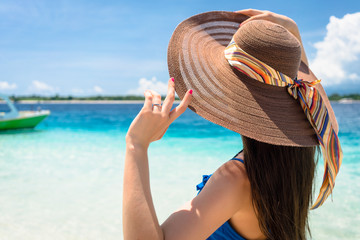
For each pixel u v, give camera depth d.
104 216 4.48
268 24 1.14
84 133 15.66
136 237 0.85
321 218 4.09
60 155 9.31
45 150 10.32
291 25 1.52
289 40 1.12
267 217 1.07
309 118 1.10
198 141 11.46
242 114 1.09
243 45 1.12
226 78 1.15
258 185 1.05
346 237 3.53
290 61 1.11
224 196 0.99
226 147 10.05
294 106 1.15
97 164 7.95
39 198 5.25
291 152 1.11
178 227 0.91
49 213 4.58
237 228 1.12
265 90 1.13
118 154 9.41
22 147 11.05
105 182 6.23
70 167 7.61
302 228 1.18
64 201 5.11
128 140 0.94
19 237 3.79
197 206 0.95
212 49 1.33
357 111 37.09
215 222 0.97
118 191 5.65
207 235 0.96
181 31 1.30
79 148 10.70
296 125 1.11
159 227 0.88
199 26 1.39
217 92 1.12
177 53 1.22
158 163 7.82
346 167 6.87
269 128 1.07
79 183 6.17
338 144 1.11
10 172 7.11
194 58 1.23
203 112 1.08
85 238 3.77
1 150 10.38
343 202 4.66
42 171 7.19
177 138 12.34
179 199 5.07
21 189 5.77
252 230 1.11
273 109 1.11
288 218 1.09
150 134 0.95
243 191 1.05
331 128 1.11
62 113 46.16
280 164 1.09
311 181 1.20
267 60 1.10
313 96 1.09
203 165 7.54
